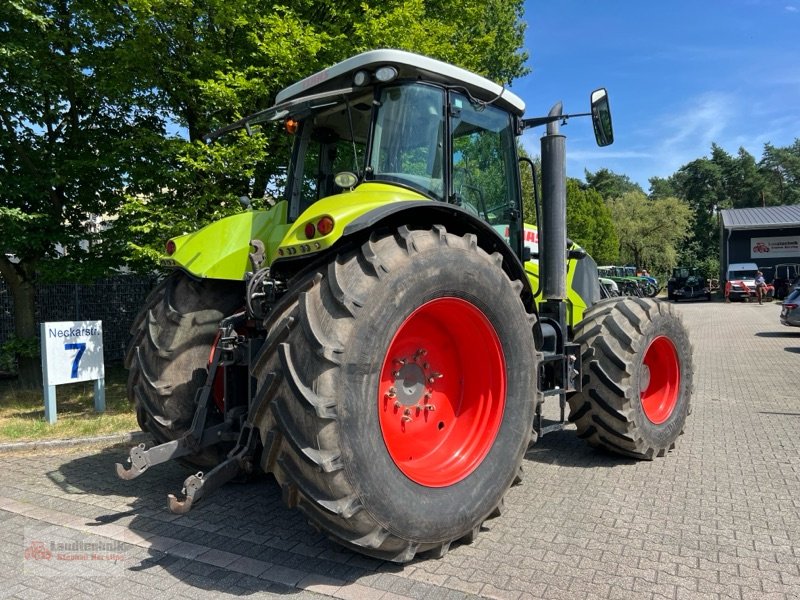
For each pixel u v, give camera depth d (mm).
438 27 8008
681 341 5117
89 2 7234
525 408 3531
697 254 60406
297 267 3459
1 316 9891
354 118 4023
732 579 2916
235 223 4137
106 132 8211
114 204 8062
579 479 4430
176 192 7766
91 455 5316
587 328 4789
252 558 3213
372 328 2777
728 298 31984
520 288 3605
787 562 3092
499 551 3229
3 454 5332
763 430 5863
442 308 3242
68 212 8281
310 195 4312
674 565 3059
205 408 3541
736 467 4695
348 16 7551
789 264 33406
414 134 3668
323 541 3430
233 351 3576
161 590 2885
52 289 10359
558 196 4492
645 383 4961
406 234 3031
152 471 4820
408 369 3289
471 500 3166
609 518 3682
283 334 2818
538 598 2742
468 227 3514
